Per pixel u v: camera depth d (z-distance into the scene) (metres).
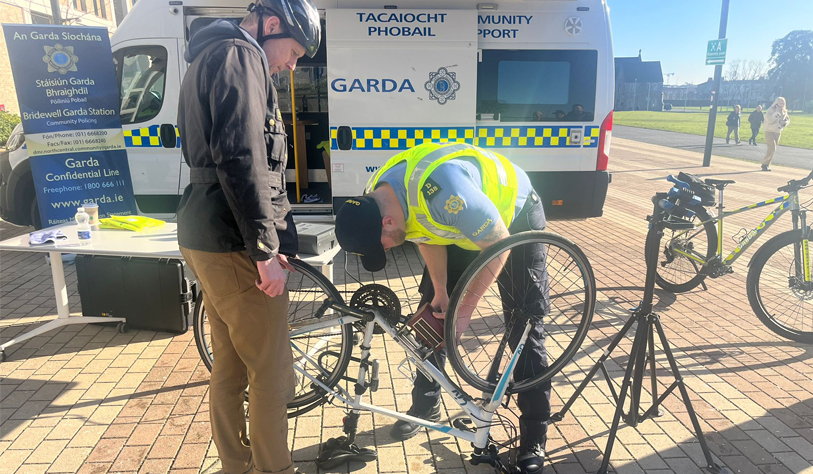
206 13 5.73
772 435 2.89
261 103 1.91
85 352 3.81
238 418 2.41
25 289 5.13
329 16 5.60
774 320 4.05
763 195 9.81
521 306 2.47
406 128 5.85
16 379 3.44
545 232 2.14
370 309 2.47
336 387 2.77
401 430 2.85
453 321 2.14
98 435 2.89
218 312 2.17
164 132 5.81
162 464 2.67
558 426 2.99
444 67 5.75
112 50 5.80
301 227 3.70
